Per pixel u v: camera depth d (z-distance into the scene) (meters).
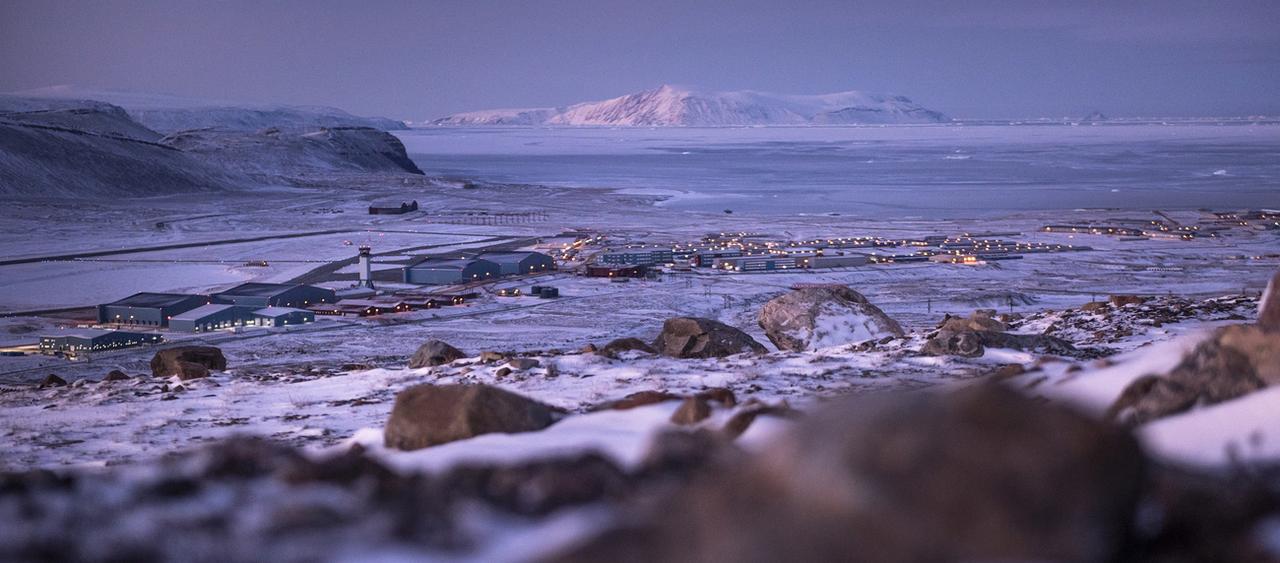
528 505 3.96
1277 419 5.05
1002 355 16.56
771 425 6.64
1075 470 2.86
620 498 3.98
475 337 87.06
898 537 2.81
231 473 4.71
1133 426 6.10
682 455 4.66
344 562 3.29
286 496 4.19
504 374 16.67
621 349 20.23
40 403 17.03
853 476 2.88
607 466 4.41
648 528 3.10
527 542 3.46
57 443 12.17
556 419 8.19
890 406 3.07
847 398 3.28
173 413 14.72
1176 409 6.25
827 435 3.03
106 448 11.54
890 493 2.84
